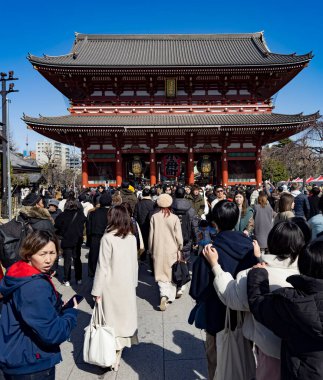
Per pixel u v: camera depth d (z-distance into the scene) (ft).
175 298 28.50
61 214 32.07
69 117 112.06
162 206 25.84
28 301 9.96
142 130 104.47
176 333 21.71
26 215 24.54
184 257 28.84
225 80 112.57
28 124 99.25
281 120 102.73
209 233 29.73
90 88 115.75
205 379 16.60
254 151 113.19
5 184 78.23
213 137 113.80
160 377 16.83
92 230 29.09
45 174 223.92
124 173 120.06
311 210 38.58
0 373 13.44
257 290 9.95
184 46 145.59
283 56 119.34
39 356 10.48
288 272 10.75
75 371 17.56
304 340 8.67
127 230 18.54
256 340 10.89
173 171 117.60
